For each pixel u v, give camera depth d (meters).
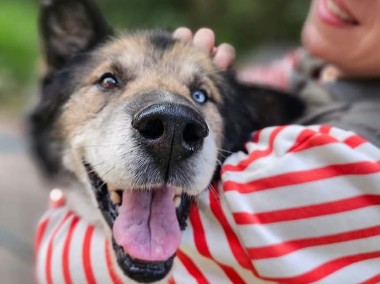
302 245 0.31
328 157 0.31
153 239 0.33
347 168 0.30
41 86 0.47
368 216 0.30
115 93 0.41
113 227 0.34
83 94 0.42
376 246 0.30
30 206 0.83
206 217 0.33
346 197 0.30
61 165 0.44
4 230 0.75
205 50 0.44
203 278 0.33
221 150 0.40
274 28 1.96
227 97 0.44
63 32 0.46
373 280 0.30
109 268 0.34
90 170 0.39
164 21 1.96
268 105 0.46
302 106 0.43
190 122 0.32
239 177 0.32
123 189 0.34
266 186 0.31
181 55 0.42
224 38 1.94
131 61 0.42
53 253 0.36
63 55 0.46
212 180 0.35
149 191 0.34
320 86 0.43
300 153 0.31
